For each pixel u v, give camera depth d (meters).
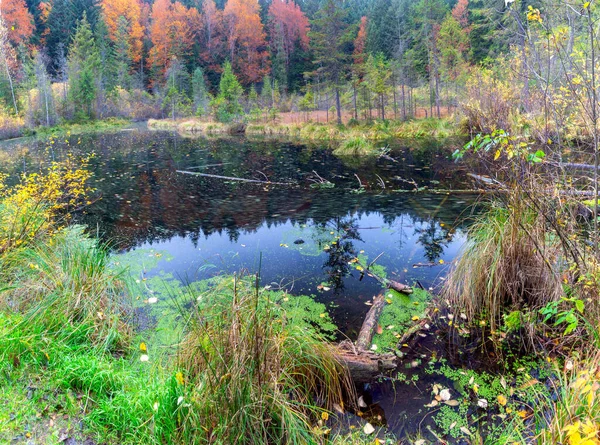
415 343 2.99
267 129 24.08
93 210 7.05
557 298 2.94
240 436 1.86
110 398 2.18
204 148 16.36
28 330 2.54
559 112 2.98
